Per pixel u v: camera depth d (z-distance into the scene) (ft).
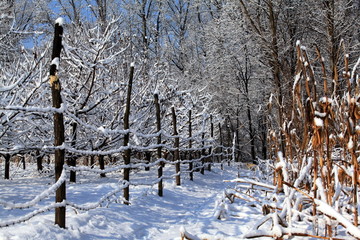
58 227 11.35
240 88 72.28
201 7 84.99
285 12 55.83
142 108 30.89
